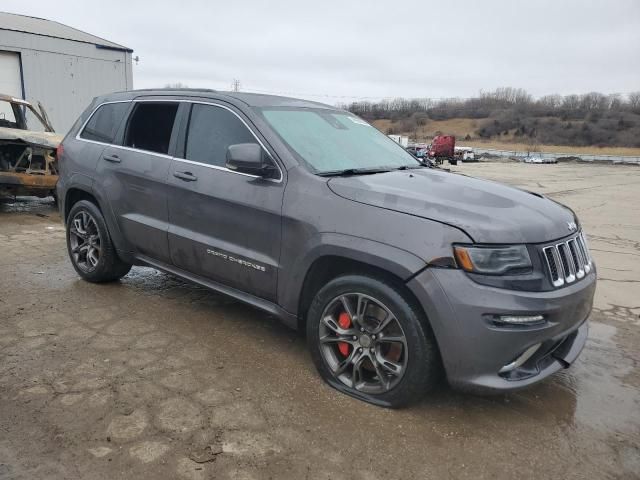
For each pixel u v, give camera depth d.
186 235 4.02
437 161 56.22
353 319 3.17
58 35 16.88
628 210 13.62
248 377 3.42
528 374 2.94
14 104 9.86
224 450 2.67
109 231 4.77
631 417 3.20
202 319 4.35
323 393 3.26
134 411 2.97
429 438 2.86
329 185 3.29
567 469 2.68
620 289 5.89
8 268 5.53
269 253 3.51
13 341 3.79
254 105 3.88
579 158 88.06
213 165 3.88
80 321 4.20
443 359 2.85
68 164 5.11
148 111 4.54
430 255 2.80
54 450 2.61
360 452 2.72
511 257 2.78
